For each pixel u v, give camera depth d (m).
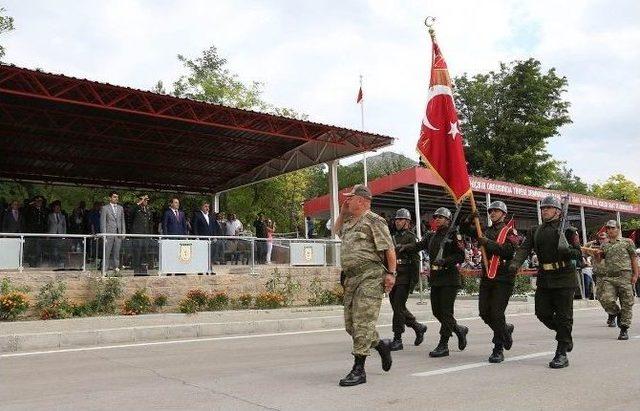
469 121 49.91
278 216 35.12
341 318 12.88
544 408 4.70
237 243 14.98
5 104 17.67
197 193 30.14
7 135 20.75
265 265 15.45
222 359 7.70
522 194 27.44
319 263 16.69
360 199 5.85
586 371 6.44
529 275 21.20
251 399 5.10
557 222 6.96
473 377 6.08
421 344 9.07
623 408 4.71
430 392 5.33
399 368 6.69
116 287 12.56
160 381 6.06
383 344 6.08
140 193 32.03
